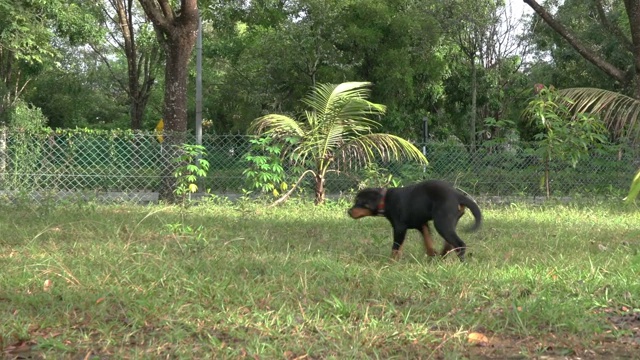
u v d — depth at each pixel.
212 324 4.32
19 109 31.00
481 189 13.77
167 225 7.98
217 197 12.18
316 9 25.50
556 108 13.65
